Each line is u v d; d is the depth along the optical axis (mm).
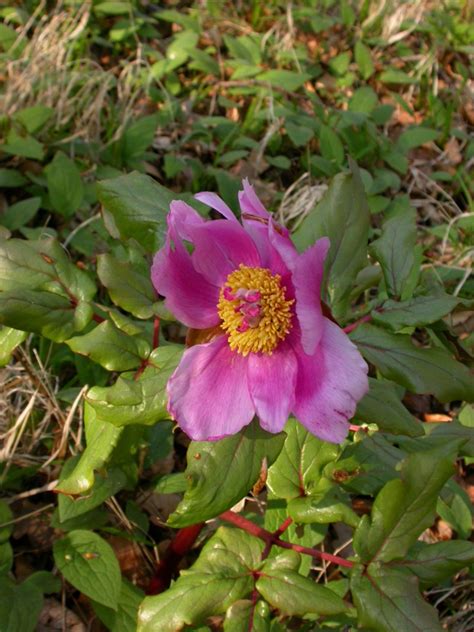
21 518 442
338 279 360
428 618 308
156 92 784
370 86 893
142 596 417
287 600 320
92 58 833
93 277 602
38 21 843
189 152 755
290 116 776
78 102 729
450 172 812
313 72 884
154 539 483
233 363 310
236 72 824
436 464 308
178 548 412
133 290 365
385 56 933
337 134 778
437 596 481
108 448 345
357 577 318
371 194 714
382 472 371
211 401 303
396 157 767
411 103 894
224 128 766
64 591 430
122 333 354
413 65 934
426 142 788
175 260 305
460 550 325
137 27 838
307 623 419
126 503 483
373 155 771
